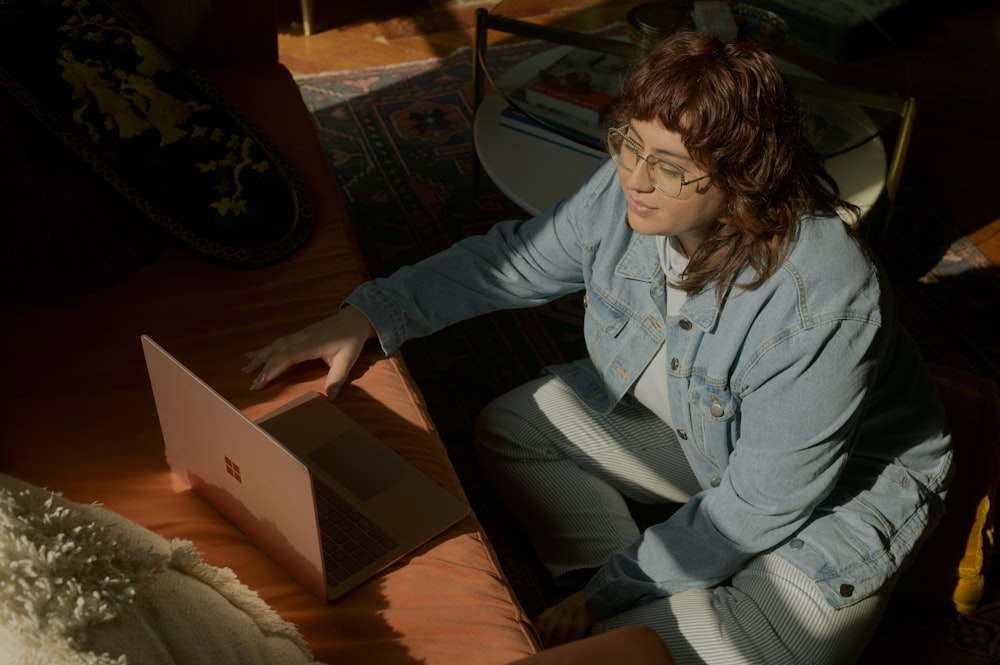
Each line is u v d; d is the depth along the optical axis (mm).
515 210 2564
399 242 2424
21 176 1473
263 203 1697
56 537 810
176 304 1554
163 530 1168
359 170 2656
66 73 1599
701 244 1188
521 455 1678
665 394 1439
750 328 1204
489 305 1521
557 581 1657
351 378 1453
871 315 1148
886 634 1653
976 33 3498
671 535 1354
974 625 1670
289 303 1570
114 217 1589
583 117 2170
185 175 1654
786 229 1124
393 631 1119
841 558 1291
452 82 3059
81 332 1492
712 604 1335
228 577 964
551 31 2275
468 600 1176
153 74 1707
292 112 1991
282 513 1083
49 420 1343
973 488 1605
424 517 1263
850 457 1368
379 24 3346
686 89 1017
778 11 2441
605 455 1655
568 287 1532
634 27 2326
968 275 2404
